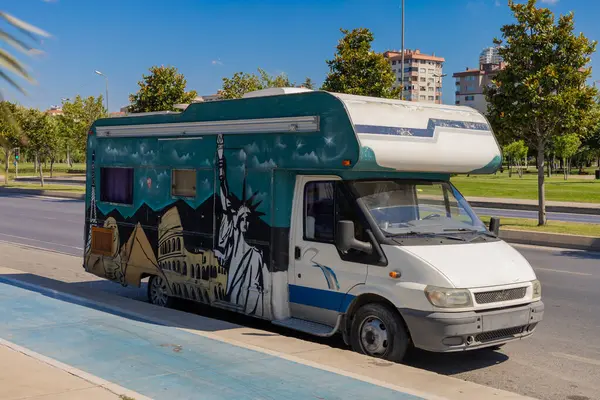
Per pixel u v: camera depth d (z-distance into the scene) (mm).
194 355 6418
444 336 6219
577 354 7562
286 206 7699
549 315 9508
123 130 9992
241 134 8039
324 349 6902
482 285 6406
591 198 37469
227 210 8258
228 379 5684
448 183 7828
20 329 7340
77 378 5539
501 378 6691
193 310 9578
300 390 5426
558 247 17500
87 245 10812
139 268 9758
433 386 5828
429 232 7055
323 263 7270
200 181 8664
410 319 6379
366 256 6836
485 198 36750
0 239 18109
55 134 45750
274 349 6867
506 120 20562
